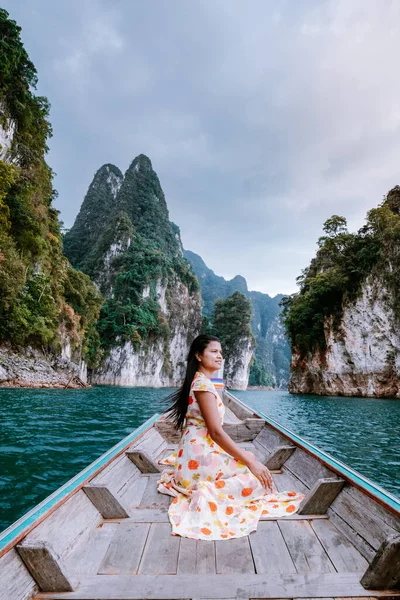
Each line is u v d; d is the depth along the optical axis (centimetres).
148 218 9644
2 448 640
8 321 2673
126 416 1242
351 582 143
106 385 5525
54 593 136
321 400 2964
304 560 161
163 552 167
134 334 6341
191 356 226
